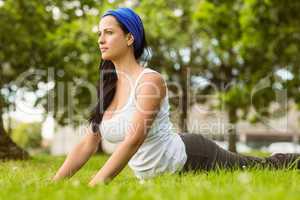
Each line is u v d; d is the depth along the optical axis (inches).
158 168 199.2
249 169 200.1
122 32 192.7
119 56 193.6
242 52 789.9
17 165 356.8
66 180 187.8
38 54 718.5
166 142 197.3
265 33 655.1
